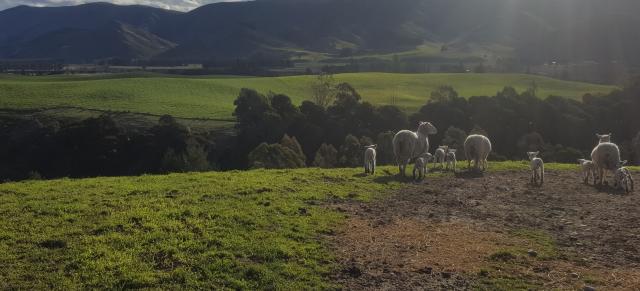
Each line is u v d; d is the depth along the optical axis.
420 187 17.67
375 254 10.66
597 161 18.41
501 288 9.06
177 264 9.81
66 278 9.11
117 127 68.00
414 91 111.25
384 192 16.61
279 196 15.13
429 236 11.92
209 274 9.34
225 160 66.88
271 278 9.30
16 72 165.25
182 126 66.88
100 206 13.55
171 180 18.02
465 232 12.30
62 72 167.75
